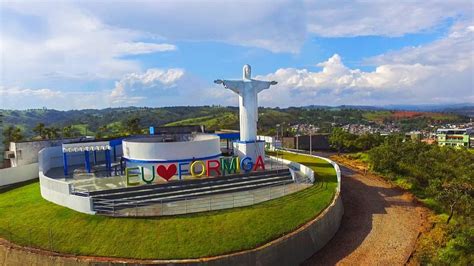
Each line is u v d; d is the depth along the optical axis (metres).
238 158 45.38
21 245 28.53
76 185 39.09
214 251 27.27
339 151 84.00
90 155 57.31
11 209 35.94
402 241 32.66
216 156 47.09
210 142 46.06
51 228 30.47
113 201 34.47
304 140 93.50
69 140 59.94
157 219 30.94
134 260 26.25
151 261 26.08
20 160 54.44
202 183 39.91
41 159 46.34
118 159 57.66
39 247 28.14
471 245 31.39
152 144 43.25
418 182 49.94
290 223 31.64
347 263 29.20
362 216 38.62
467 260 29.20
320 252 31.41
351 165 65.94
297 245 29.83
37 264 27.16
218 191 38.72
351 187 48.94
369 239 33.19
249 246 28.09
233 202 35.41
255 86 50.06
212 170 44.97
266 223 31.12
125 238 28.48
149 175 43.38
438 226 35.88
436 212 39.94
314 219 32.72
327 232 33.34
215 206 34.09
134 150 44.44
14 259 27.91
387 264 28.81
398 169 54.66
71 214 32.41
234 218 31.47
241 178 42.62
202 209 33.22
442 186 43.00
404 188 48.69
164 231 29.22
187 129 71.81
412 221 37.16
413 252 30.67
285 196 37.75
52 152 52.94
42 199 37.81
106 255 26.89
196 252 27.06
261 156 46.97
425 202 42.88
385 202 43.09
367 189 48.25
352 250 31.33
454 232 33.84
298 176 46.84
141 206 34.25
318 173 49.84
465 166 50.34
